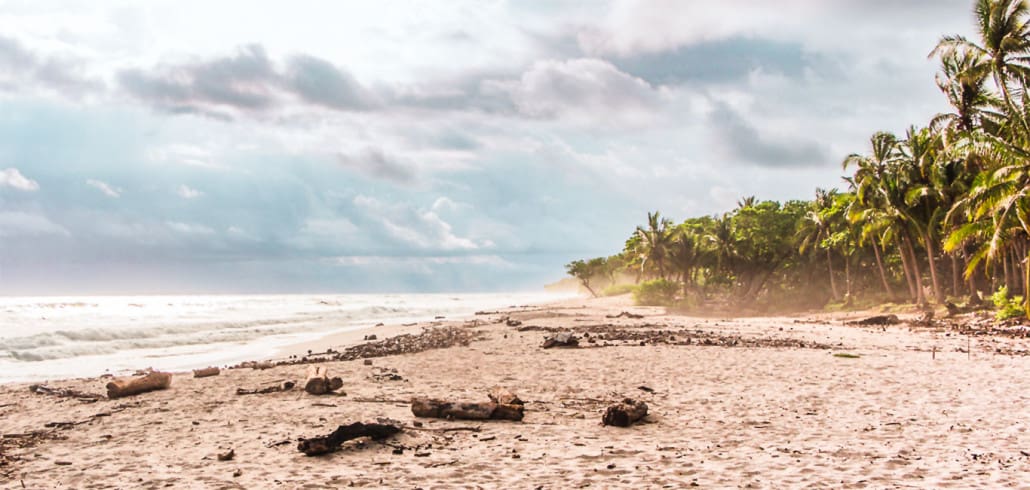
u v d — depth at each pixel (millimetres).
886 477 7262
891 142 51625
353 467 8250
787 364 18297
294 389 14984
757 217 70812
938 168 44094
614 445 9336
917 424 10344
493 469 8062
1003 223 30656
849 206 55562
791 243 69000
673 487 7090
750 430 10219
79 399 14570
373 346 29406
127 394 14742
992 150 30531
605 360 19969
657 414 11750
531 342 28188
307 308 86438
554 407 12594
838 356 20062
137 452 9242
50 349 28312
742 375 16391
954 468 7578
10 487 7562
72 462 8711
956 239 34438
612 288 127250
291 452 9102
